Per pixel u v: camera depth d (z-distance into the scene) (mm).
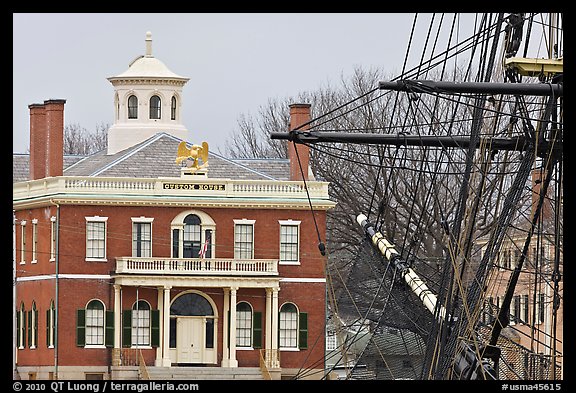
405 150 101938
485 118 103562
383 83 96625
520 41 96688
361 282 116562
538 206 97375
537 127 94500
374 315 115562
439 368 100438
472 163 98875
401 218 199500
